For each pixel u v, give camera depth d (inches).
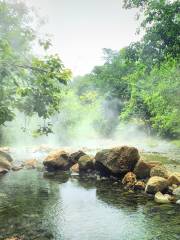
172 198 451.5
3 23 550.9
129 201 451.2
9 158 821.9
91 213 400.5
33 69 418.0
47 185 561.9
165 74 1289.4
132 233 333.1
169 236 322.3
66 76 418.0
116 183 579.8
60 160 720.3
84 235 331.0
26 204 440.1
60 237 325.7
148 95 1541.6
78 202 450.3
